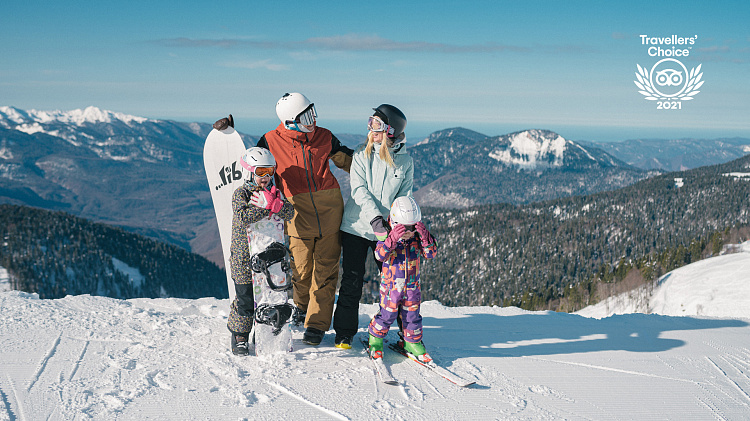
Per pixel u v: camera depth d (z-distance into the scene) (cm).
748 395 312
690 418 275
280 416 249
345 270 364
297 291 404
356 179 367
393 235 319
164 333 378
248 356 338
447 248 18112
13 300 444
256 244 332
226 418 244
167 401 260
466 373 327
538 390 303
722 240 9944
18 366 298
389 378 299
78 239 15212
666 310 7106
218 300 502
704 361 375
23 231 14362
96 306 444
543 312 543
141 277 14600
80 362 310
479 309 548
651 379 333
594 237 17900
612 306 8644
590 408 282
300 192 368
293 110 354
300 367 320
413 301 337
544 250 16812
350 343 368
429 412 264
